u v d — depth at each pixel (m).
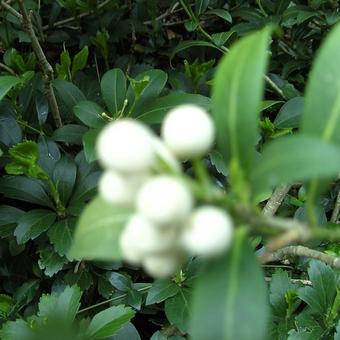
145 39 0.30
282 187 0.21
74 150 0.25
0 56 0.29
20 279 0.24
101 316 0.18
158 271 0.08
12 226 0.21
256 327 0.09
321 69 0.10
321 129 0.09
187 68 0.25
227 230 0.08
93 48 0.29
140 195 0.08
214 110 0.09
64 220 0.20
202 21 0.30
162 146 0.09
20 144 0.19
